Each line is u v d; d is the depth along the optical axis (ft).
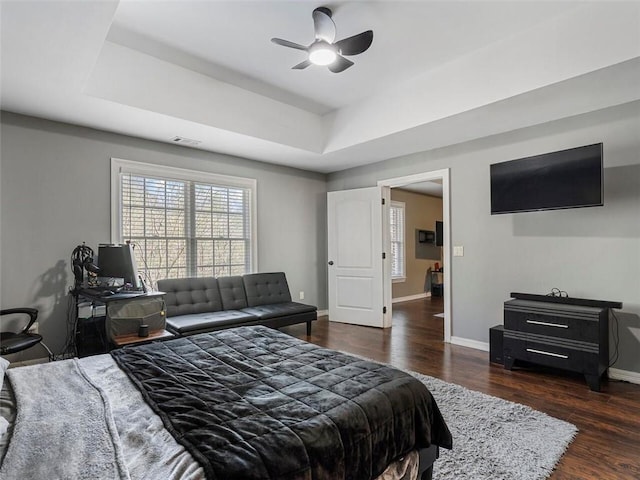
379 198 16.89
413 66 11.17
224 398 4.57
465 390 9.16
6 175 10.50
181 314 13.00
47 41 7.11
